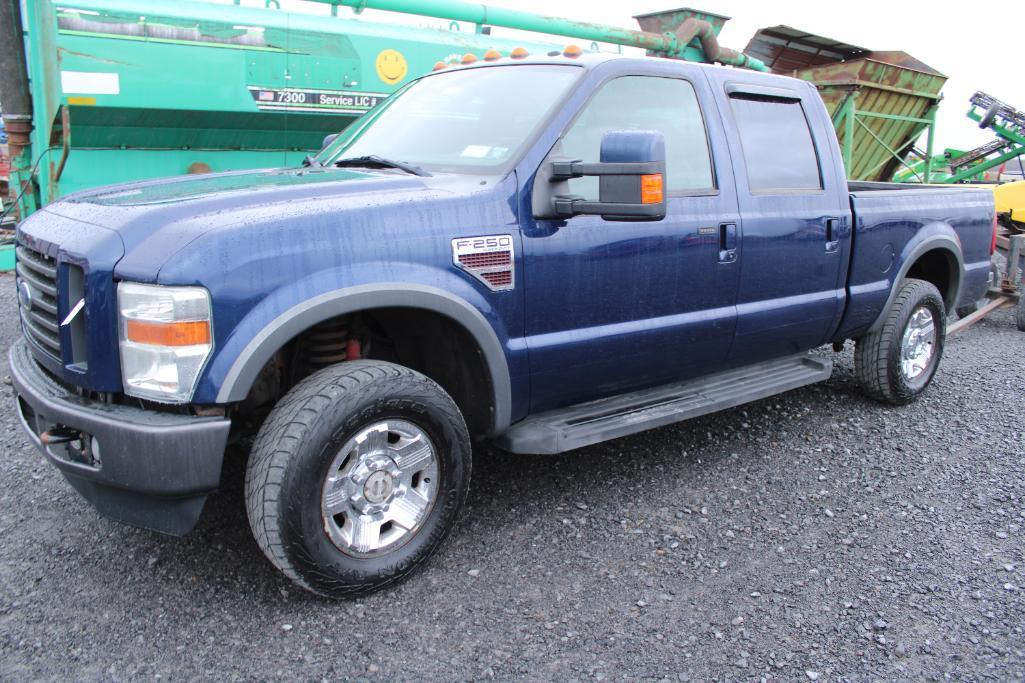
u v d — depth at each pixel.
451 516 3.14
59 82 6.64
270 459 2.67
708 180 3.92
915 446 4.56
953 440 4.67
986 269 5.85
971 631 2.78
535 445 3.36
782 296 4.29
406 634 2.72
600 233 3.43
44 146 7.11
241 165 8.07
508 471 4.12
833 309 4.59
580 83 3.49
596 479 4.04
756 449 4.49
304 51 7.72
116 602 2.87
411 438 2.98
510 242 3.16
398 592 2.97
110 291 2.58
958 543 3.42
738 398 4.07
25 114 7.25
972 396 5.57
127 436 2.54
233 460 4.03
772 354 4.48
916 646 2.69
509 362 3.23
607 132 3.31
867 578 3.12
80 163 7.20
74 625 2.72
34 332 3.02
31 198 7.48
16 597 2.88
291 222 2.70
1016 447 4.56
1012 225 8.95
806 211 4.33
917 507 3.76
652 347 3.72
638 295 3.61
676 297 3.77
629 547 3.35
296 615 2.81
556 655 2.62
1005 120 13.40
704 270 3.84
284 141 8.14
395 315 3.33
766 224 4.09
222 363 2.55
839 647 2.68
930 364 5.39
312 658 2.57
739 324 4.07
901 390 5.16
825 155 4.58
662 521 3.59
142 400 2.63
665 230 3.65
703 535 3.46
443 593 2.98
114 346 2.61
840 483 4.03
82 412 2.63
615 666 2.56
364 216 2.84
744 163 4.09
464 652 2.62
